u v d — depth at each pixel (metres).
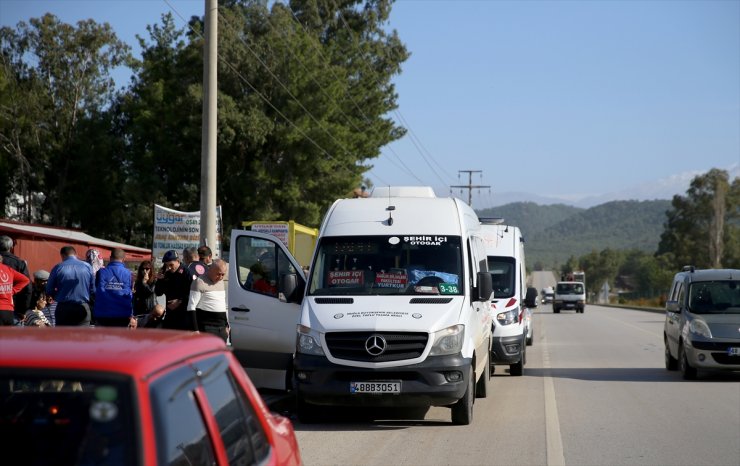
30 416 3.41
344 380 10.17
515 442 9.60
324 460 8.53
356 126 51.25
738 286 16.33
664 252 120.62
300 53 46.78
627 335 32.06
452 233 11.60
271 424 4.25
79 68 52.53
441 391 10.15
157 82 45.94
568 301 63.38
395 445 9.38
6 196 51.88
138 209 45.88
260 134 44.03
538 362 20.27
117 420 2.90
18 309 12.38
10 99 50.53
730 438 9.91
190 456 3.20
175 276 12.53
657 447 9.34
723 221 97.69
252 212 46.25
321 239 11.67
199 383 3.42
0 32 52.22
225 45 44.81
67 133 52.19
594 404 12.74
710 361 15.37
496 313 16.52
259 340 12.16
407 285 11.07
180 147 45.81
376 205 12.09
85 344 3.32
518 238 18.39
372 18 60.66
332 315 10.47
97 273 12.66
